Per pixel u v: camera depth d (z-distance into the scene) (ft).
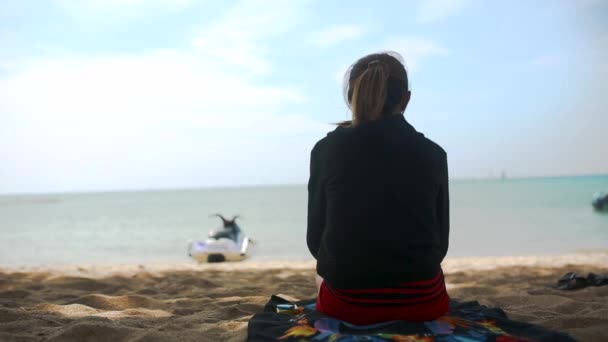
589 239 47.32
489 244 44.83
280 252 42.78
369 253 6.77
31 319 9.80
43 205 236.22
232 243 31.60
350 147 7.04
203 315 10.78
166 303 12.79
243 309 11.62
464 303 9.59
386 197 6.82
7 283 17.21
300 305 9.34
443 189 7.23
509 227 61.98
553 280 17.80
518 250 40.11
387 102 7.27
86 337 8.00
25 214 143.02
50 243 55.36
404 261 6.78
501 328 7.49
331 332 6.80
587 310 10.87
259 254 41.24
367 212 6.81
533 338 7.10
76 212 152.87
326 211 7.23
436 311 7.11
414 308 6.94
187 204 207.51
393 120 7.19
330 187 7.10
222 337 8.48
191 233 69.31
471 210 99.55
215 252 30.91
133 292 15.26
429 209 6.95
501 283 17.37
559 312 11.07
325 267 7.07
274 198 274.57
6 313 9.98
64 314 10.72
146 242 55.88
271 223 85.25
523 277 18.88
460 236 51.93
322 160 7.28
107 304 12.51
